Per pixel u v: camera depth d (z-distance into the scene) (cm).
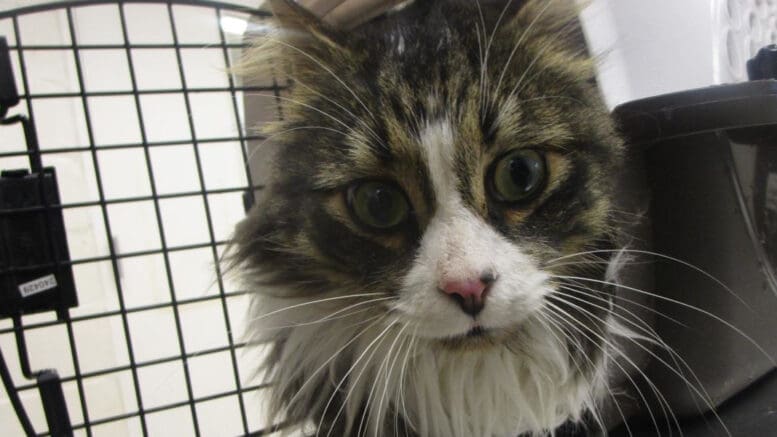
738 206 78
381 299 68
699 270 78
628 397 82
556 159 70
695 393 79
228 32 90
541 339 74
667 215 79
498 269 63
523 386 77
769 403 82
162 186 135
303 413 79
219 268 86
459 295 62
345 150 69
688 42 95
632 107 79
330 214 70
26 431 67
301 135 73
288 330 79
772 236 82
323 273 73
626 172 77
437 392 75
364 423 77
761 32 115
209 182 136
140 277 136
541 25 77
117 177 133
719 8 102
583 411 80
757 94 74
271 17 79
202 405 132
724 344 79
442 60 72
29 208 68
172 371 113
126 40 76
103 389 133
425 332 65
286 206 74
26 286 68
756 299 81
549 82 73
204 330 134
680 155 77
